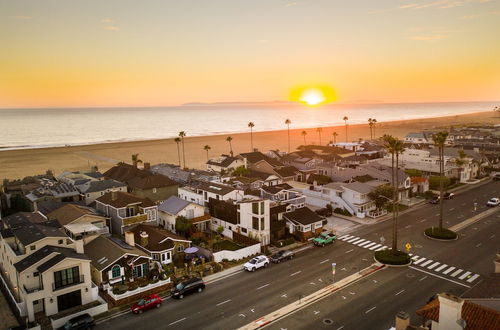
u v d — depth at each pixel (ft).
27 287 126.72
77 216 181.98
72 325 116.88
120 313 130.52
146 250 169.17
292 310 131.03
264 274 161.99
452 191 317.63
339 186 258.37
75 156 542.16
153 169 334.85
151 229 186.50
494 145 477.36
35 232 146.00
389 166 339.16
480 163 374.43
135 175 285.84
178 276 157.48
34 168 442.91
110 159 514.68
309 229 206.28
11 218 174.29
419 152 390.21
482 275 158.81
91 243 168.96
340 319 124.88
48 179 293.02
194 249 173.27
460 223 231.30
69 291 130.41
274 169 343.26
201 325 122.01
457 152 380.17
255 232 193.67
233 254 176.35
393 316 126.31
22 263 131.54
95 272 150.82
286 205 211.82
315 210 253.44
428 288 147.02
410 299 138.10
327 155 430.61
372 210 252.83
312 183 317.01
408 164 369.91
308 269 166.50
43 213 207.21
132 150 609.01
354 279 155.63
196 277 149.59
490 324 85.51
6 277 152.35
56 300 128.16
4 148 634.43
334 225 228.63
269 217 196.95
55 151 597.52
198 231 206.80
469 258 177.37
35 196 236.63
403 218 243.19
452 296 87.40
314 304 135.03
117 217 198.39
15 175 399.65
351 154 458.91
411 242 199.21
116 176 293.64
